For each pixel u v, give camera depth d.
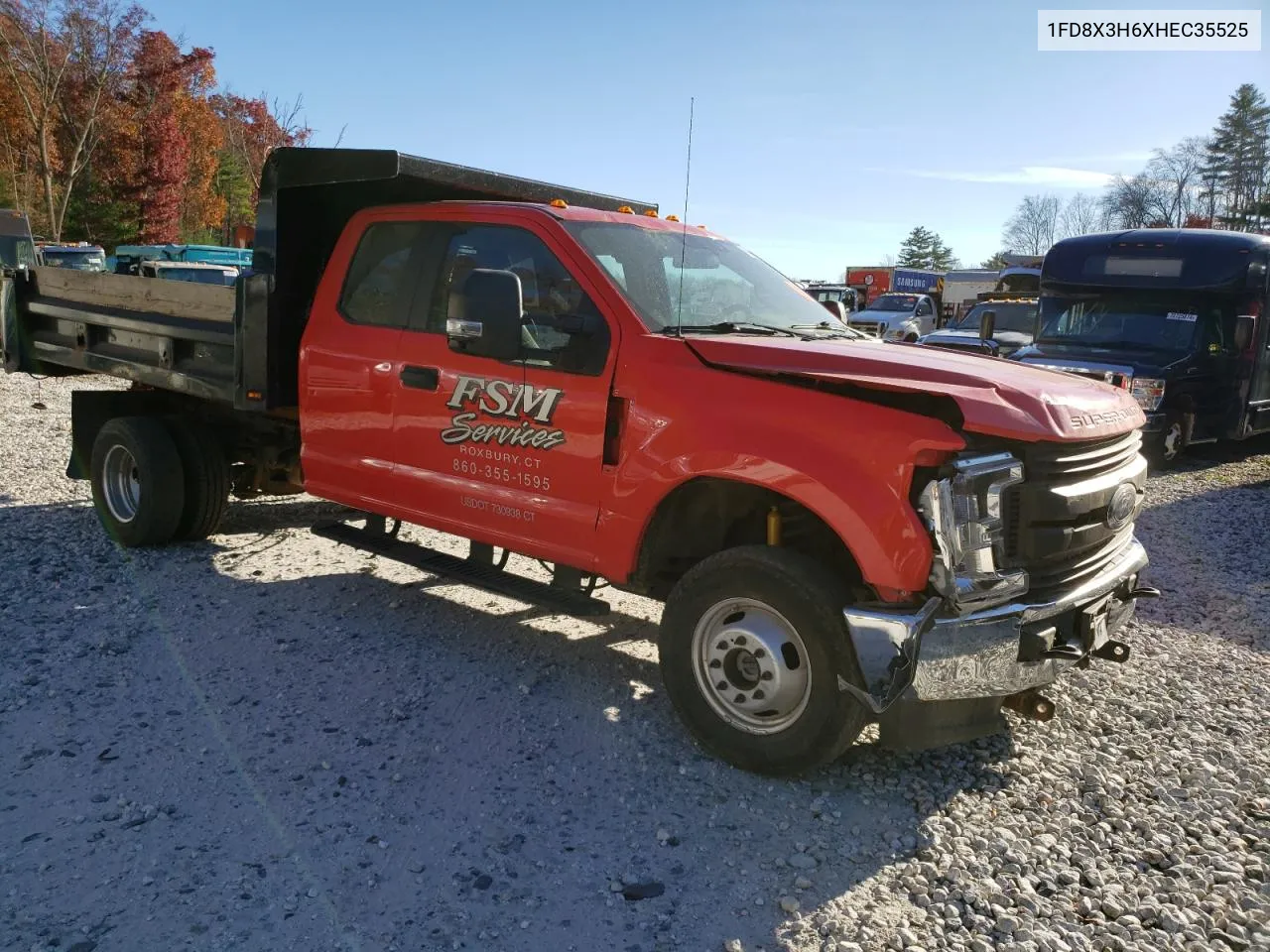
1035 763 4.15
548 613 5.83
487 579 4.78
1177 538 8.33
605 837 3.49
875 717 3.82
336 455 5.45
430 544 7.02
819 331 4.92
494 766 3.95
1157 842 3.56
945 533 3.49
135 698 4.41
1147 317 12.97
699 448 3.96
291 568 6.47
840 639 3.64
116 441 6.67
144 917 2.93
